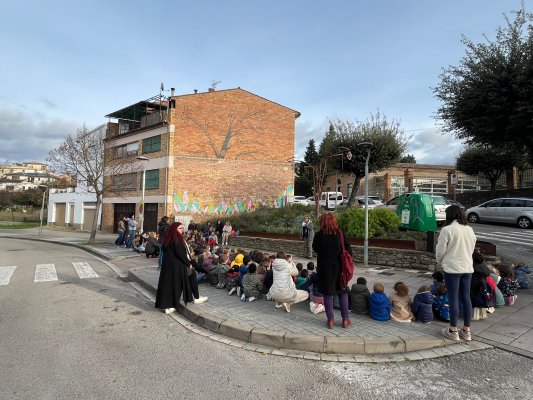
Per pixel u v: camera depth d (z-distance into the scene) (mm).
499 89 9328
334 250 4992
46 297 7484
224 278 7867
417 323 5379
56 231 33469
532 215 17188
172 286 6281
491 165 25859
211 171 26422
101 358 4309
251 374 3922
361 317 5648
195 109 26375
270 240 15469
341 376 3895
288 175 28641
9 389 3512
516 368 4066
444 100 10641
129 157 29172
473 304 5574
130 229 17297
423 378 3846
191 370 4000
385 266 10773
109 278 9883
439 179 32219
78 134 21562
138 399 3338
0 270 11055
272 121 28469
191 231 16547
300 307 6285
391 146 21391
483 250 9383
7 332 5234
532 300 6707
